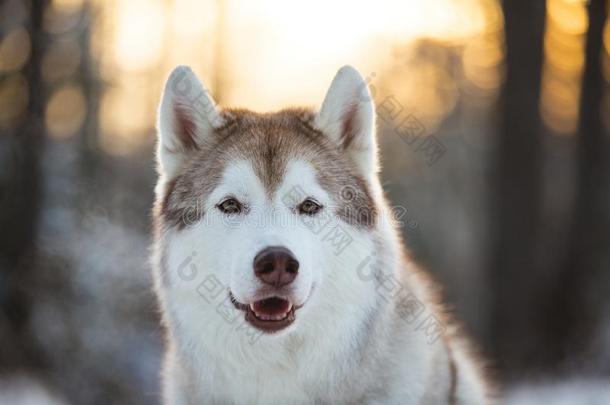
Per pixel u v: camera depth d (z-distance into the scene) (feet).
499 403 21.35
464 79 84.74
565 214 59.52
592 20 53.67
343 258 16.44
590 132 54.08
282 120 17.94
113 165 52.90
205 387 16.70
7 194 40.96
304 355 16.34
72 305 38.70
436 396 17.17
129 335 38.47
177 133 17.98
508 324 51.75
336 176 17.22
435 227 93.66
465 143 94.38
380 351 16.48
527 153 52.85
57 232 40.75
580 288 51.96
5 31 44.29
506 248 52.80
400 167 79.10
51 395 35.68
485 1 63.16
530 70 52.90
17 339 37.24
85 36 53.93
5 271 39.27
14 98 44.04
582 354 44.68
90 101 54.60
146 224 44.19
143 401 36.09
